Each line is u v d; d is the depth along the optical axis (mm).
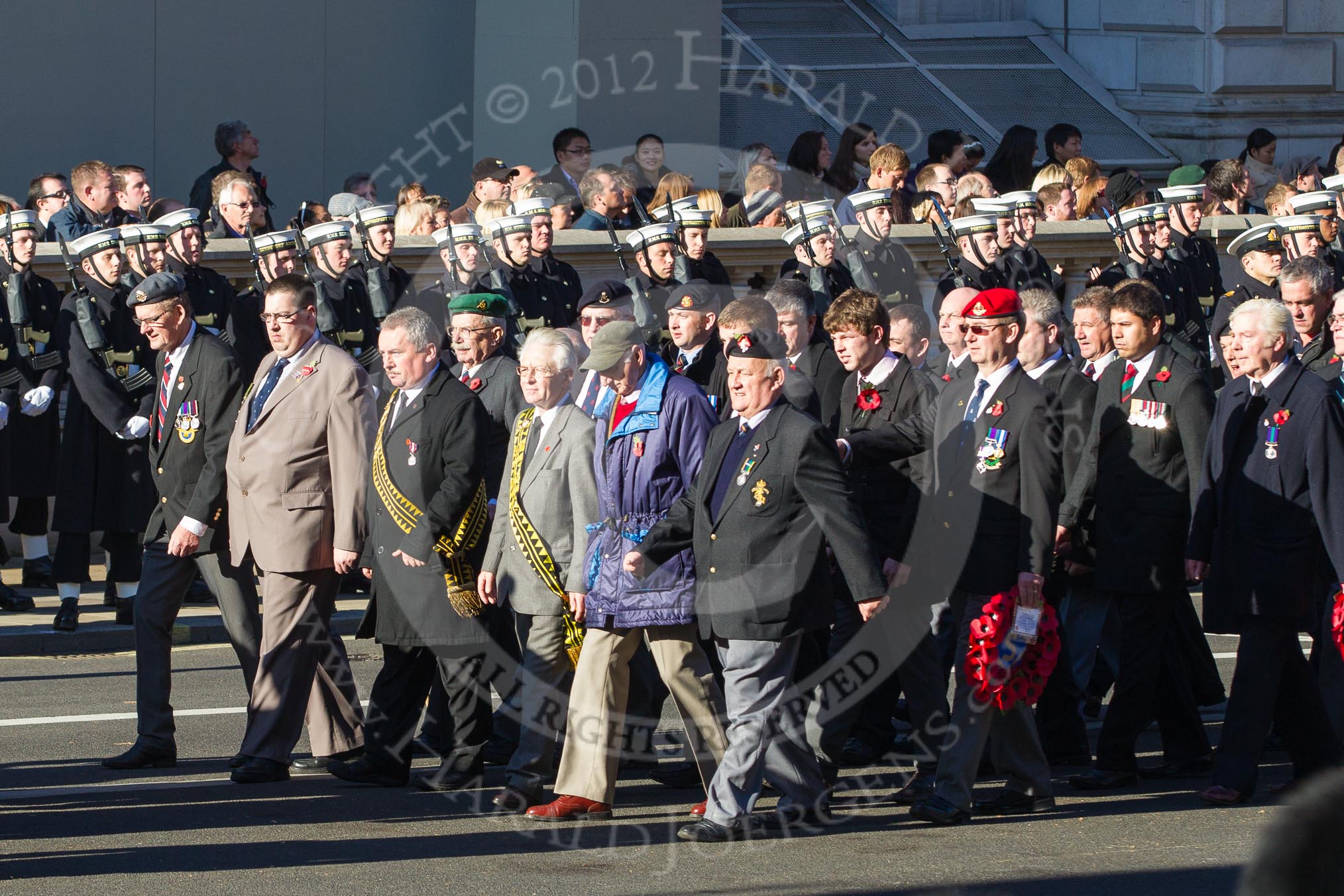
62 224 34875
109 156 47344
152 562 23250
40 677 28766
